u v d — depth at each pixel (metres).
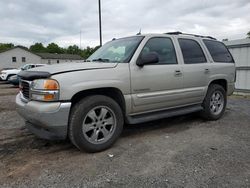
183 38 4.76
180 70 4.42
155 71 4.04
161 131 4.58
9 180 2.72
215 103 5.39
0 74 19.70
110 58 4.11
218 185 2.57
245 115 5.98
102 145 3.53
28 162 3.20
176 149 3.61
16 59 49.28
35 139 4.11
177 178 2.73
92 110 3.42
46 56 56.34
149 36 4.18
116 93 3.76
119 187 2.56
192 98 4.76
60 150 3.62
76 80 3.22
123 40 4.47
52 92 3.07
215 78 5.19
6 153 3.51
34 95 3.22
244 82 10.48
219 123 5.17
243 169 2.94
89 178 2.76
